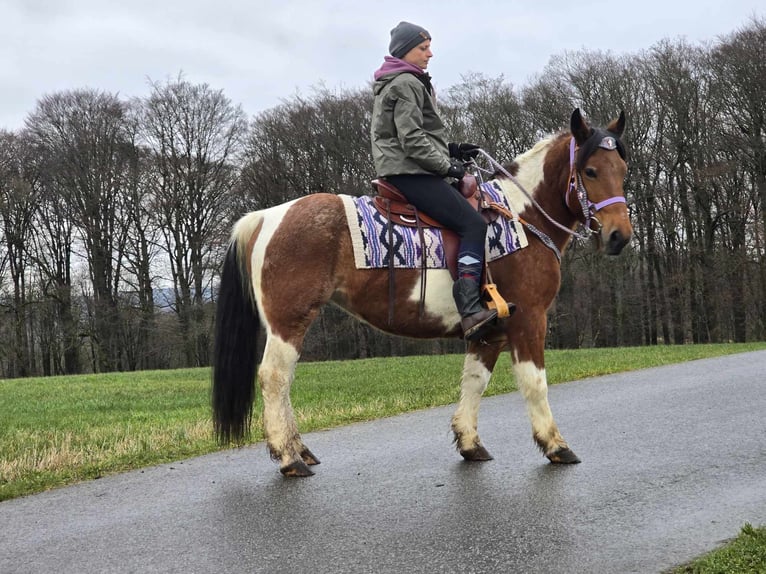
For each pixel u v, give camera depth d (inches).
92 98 1457.9
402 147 209.8
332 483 208.2
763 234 1262.3
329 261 211.3
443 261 213.2
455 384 482.3
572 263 1315.2
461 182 216.2
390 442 267.1
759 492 180.7
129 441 298.4
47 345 1535.4
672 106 1279.5
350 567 144.6
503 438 260.8
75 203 1461.6
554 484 195.3
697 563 135.0
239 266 224.7
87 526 181.2
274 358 214.1
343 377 616.1
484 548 151.0
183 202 1469.0
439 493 192.2
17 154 1461.6
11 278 1509.6
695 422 273.0
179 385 680.4
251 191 1433.3
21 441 318.7
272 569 145.6
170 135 1457.9
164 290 1505.9
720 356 596.4
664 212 1339.8
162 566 150.6
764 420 270.4
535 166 227.0
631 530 157.5
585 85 1282.0
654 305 1446.9
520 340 216.1
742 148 1248.8
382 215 214.8
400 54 218.4
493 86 1337.4
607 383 423.2
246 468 235.1
